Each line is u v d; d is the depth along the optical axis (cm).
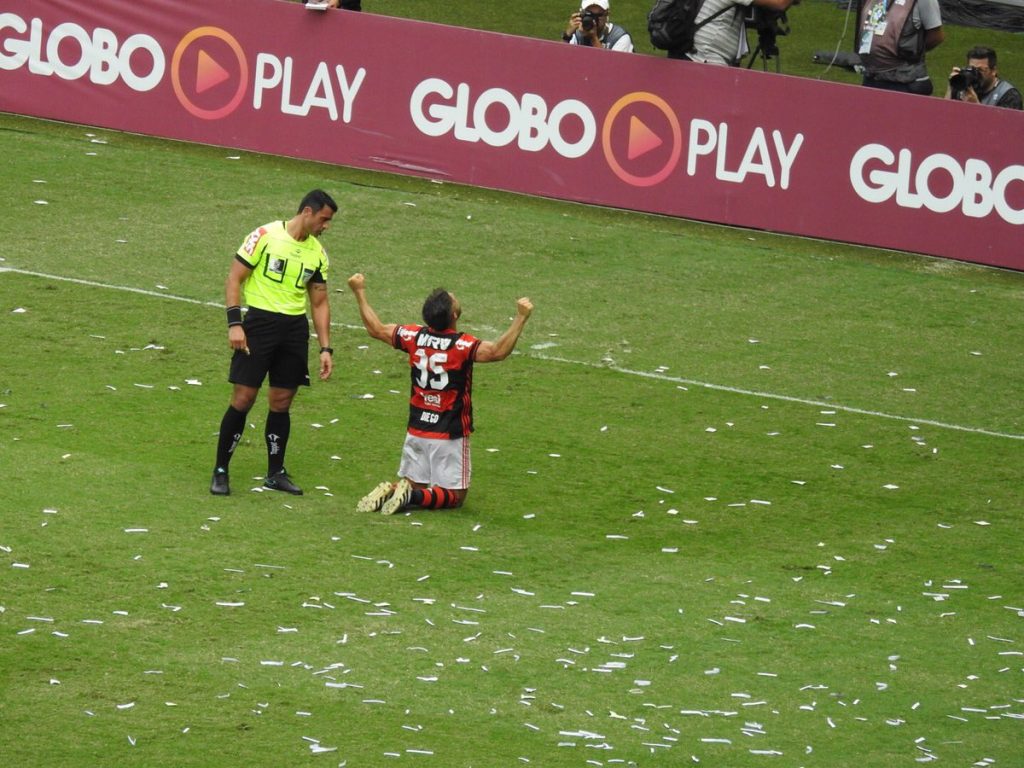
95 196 6153
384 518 3525
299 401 4288
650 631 3030
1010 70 9800
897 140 6100
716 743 2594
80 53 7056
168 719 2548
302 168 6750
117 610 2934
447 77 6606
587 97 6438
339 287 5350
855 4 10781
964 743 2658
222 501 3541
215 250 5638
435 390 3562
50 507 3397
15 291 4994
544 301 5378
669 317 5309
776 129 6234
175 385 4303
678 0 6494
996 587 3372
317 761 2444
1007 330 5416
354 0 7475
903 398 4694
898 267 6028
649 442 4169
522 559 3350
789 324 5325
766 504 3791
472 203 6444
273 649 2827
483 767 2456
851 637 3070
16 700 2573
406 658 2836
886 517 3762
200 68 6906
